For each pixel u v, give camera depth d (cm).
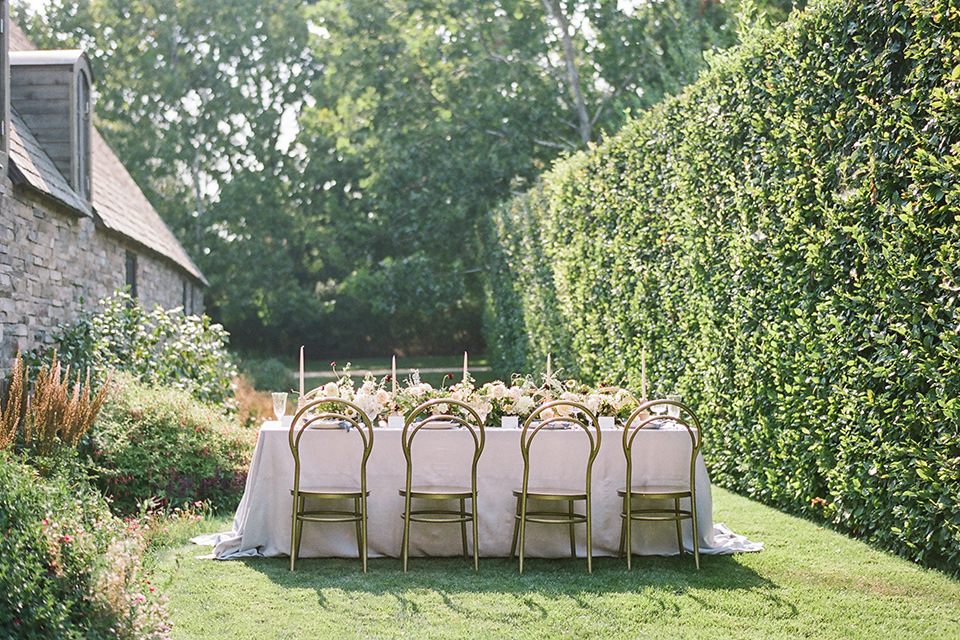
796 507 668
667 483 584
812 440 627
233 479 753
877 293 536
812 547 573
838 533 609
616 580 513
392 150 2398
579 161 1131
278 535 569
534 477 578
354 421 557
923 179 488
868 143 541
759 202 682
